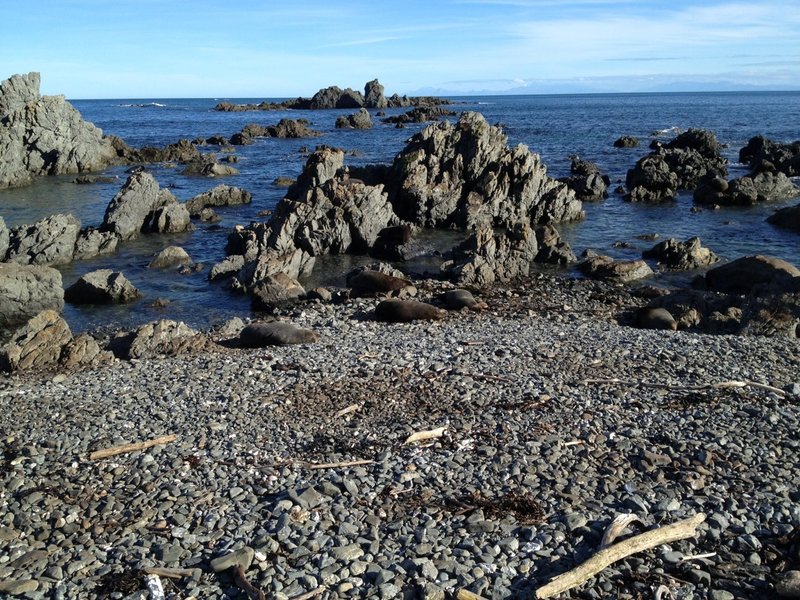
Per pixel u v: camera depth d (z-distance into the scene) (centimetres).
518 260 3072
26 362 1897
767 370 1691
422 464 1211
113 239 3556
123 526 1052
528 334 2070
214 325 2448
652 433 1323
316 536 1004
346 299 2722
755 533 990
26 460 1266
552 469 1187
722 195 4753
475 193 4172
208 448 1305
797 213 3941
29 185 5781
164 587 910
